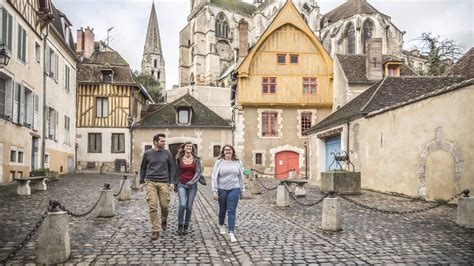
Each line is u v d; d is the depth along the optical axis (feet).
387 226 22.85
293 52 89.40
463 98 30.86
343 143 55.47
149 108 106.32
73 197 35.63
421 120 36.47
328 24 178.29
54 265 14.58
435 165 34.35
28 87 51.47
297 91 88.89
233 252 16.99
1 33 42.55
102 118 91.09
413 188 37.73
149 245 17.88
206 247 17.58
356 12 157.79
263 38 88.58
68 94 73.20
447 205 32.14
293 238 19.69
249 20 216.74
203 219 25.53
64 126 70.69
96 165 90.02
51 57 63.16
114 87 91.97
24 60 49.85
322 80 89.30
